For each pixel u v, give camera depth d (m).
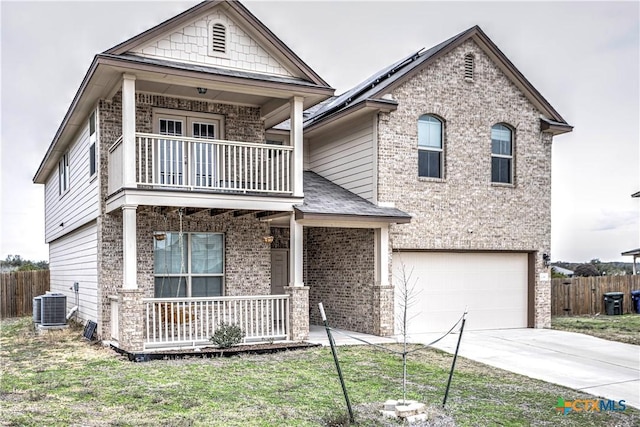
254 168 14.30
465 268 15.70
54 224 21.34
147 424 6.63
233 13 12.84
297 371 9.74
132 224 10.99
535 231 16.58
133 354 10.41
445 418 7.25
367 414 7.30
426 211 14.96
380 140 14.43
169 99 13.42
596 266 38.19
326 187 15.69
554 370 10.76
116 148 11.93
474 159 15.77
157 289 12.98
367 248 14.66
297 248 12.71
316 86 12.88
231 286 13.66
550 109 16.84
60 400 7.67
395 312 14.54
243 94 13.39
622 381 10.02
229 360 10.61
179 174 13.38
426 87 15.13
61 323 15.25
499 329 16.08
